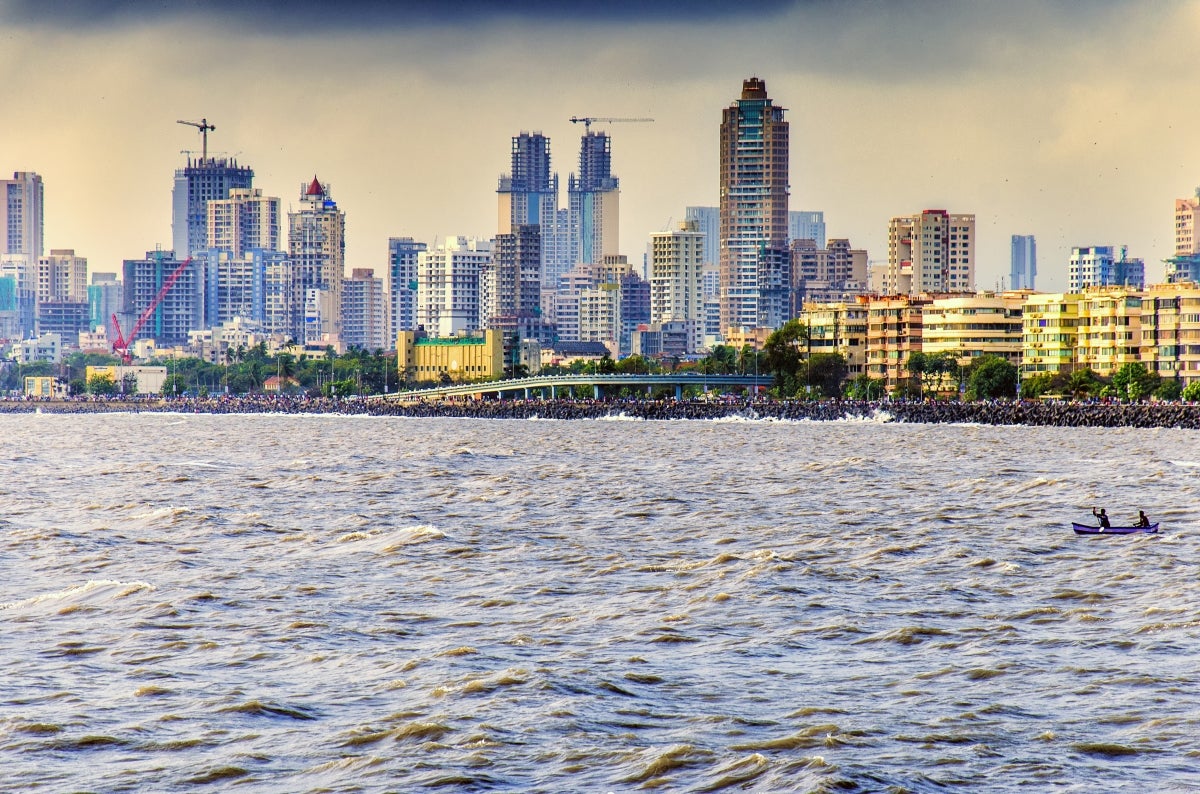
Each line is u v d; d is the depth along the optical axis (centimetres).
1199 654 16888
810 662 16775
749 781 13038
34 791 12938
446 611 19450
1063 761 13462
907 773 13175
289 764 13512
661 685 15812
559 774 13250
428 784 13025
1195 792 12769
